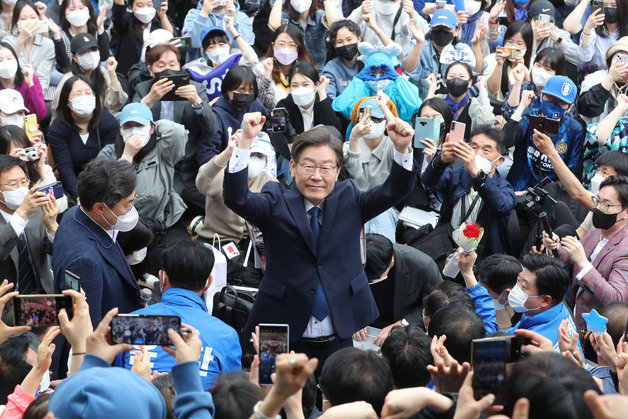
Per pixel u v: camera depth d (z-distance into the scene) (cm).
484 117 1062
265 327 424
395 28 1238
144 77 1108
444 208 899
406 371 479
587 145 1009
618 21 1275
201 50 1196
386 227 932
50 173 842
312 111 1043
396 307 773
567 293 807
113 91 1070
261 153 814
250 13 1294
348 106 1032
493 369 337
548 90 984
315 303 582
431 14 1296
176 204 897
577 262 730
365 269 730
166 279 579
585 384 309
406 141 560
